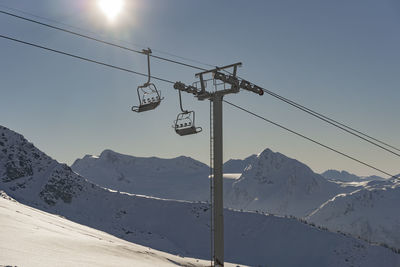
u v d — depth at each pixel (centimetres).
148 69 2456
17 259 2942
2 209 7475
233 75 2527
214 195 2430
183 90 2539
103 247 5650
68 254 3891
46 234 5322
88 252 4628
